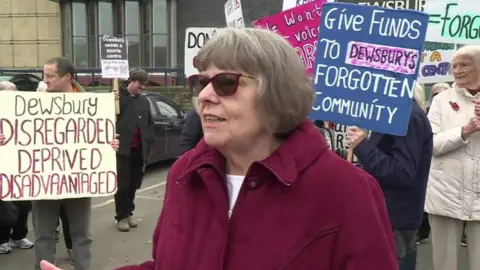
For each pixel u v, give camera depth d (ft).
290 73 4.58
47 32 76.18
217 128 4.65
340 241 4.43
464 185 11.58
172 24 71.10
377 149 9.96
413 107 10.39
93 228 21.68
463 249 17.66
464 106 11.75
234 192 4.85
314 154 4.63
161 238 5.13
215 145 4.69
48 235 13.79
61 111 13.89
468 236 11.89
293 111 4.62
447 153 11.71
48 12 75.97
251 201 4.56
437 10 17.26
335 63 9.77
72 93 13.98
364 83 9.62
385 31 9.45
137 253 18.45
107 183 14.08
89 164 14.01
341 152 13.17
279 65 4.53
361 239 4.40
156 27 71.36
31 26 76.38
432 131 11.54
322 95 9.83
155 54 71.67
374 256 4.41
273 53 4.53
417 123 10.14
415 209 10.57
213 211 4.79
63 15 74.43
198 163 4.89
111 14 73.10
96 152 14.08
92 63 73.77
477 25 16.93
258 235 4.48
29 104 13.69
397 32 9.39
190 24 71.10
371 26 9.52
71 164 13.88
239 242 4.53
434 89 20.27
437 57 18.75
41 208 13.78
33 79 49.39
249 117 4.61
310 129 4.82
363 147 9.85
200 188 4.96
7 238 18.20
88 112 14.07
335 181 4.50
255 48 4.49
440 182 11.86
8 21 77.00
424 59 18.85
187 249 4.80
